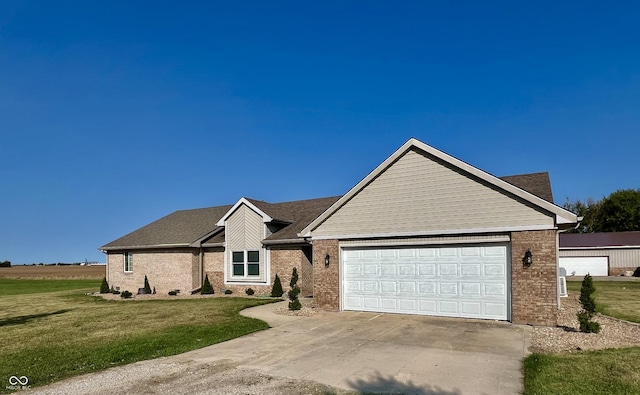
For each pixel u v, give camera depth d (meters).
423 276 13.38
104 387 7.09
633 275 36.78
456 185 12.83
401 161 13.84
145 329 12.26
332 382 7.08
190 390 6.83
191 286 23.30
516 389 6.54
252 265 22.09
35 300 22.70
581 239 40.22
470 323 11.82
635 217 50.88
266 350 9.47
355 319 13.00
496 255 12.26
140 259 25.55
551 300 11.24
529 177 14.87
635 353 8.24
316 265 15.27
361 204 14.51
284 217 22.70
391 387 6.78
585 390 6.30
